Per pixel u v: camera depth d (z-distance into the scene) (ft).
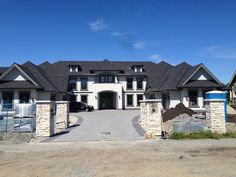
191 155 42.75
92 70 172.55
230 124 71.82
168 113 86.74
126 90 175.42
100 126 82.99
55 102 81.61
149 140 58.70
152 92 153.89
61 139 61.82
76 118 107.24
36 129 65.00
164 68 165.27
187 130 64.08
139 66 179.63
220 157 41.14
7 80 121.90
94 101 169.48
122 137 63.26
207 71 119.65
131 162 38.52
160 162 38.27
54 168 35.70
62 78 162.61
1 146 53.72
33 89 120.06
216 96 70.23
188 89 117.50
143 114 81.41
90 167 35.91
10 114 115.65
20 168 36.14
